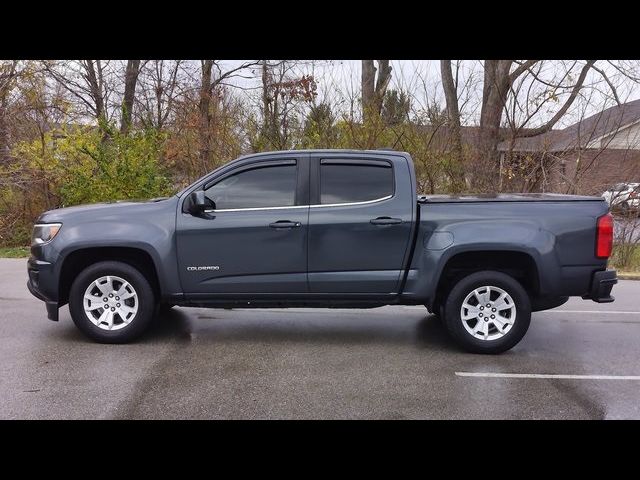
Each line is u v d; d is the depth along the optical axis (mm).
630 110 12531
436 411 3906
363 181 5332
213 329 6098
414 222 5203
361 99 13484
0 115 14484
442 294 5457
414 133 12883
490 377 4633
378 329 6203
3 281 9008
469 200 5289
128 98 18875
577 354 5336
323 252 5242
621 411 3938
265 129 13750
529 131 12586
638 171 11906
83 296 5332
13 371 4625
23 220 14414
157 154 13531
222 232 5230
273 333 5969
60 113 15508
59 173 13906
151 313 5391
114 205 5469
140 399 4059
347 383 4445
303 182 5312
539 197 5434
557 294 5145
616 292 8961
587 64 12203
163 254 5238
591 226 5102
